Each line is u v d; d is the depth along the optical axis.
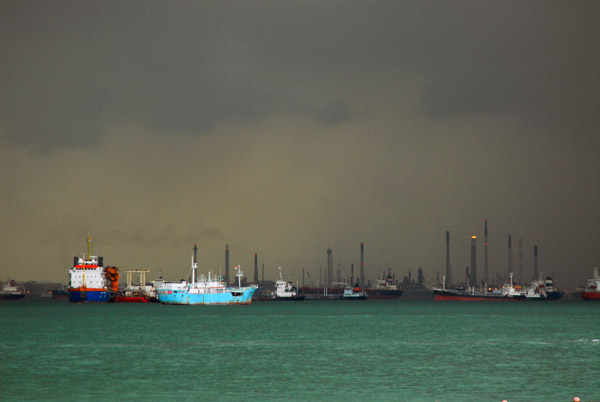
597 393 199.00
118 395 195.75
